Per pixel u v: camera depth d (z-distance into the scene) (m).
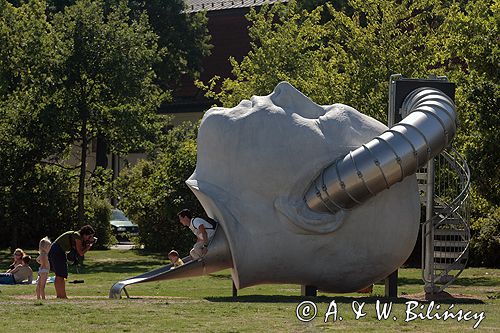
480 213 45.59
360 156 24.27
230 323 19.33
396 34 43.59
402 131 24.64
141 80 52.41
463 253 27.27
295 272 24.88
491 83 34.78
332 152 24.72
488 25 36.66
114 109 51.38
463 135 37.25
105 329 18.61
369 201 24.66
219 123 25.20
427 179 27.11
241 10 82.44
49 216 52.53
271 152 24.62
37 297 25.70
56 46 51.44
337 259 24.78
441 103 25.56
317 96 43.59
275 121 24.88
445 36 42.81
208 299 24.31
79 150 71.88
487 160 35.16
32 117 51.22
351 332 18.20
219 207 24.58
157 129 53.25
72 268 44.81
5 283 32.72
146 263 48.38
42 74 51.56
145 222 56.91
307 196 24.58
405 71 42.59
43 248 25.86
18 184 51.28
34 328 18.77
